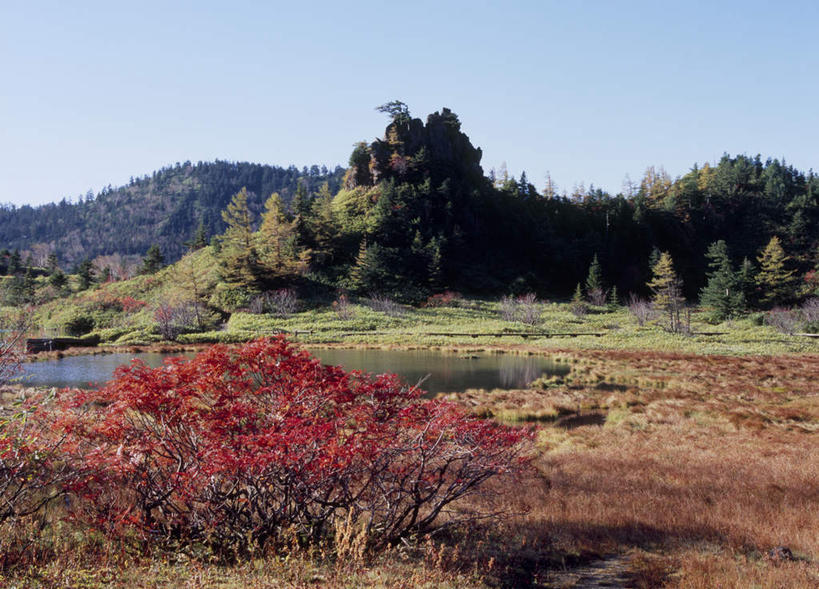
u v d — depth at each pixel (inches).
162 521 273.0
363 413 292.4
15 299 2284.7
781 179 5807.1
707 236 5044.3
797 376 1467.8
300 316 2940.5
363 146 5132.9
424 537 301.0
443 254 3941.9
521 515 365.7
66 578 205.0
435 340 2400.3
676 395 1136.8
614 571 290.7
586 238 4559.5
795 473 512.4
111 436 263.1
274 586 211.9
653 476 510.0
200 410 276.5
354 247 3986.2
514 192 5477.4
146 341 2326.5
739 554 311.6
